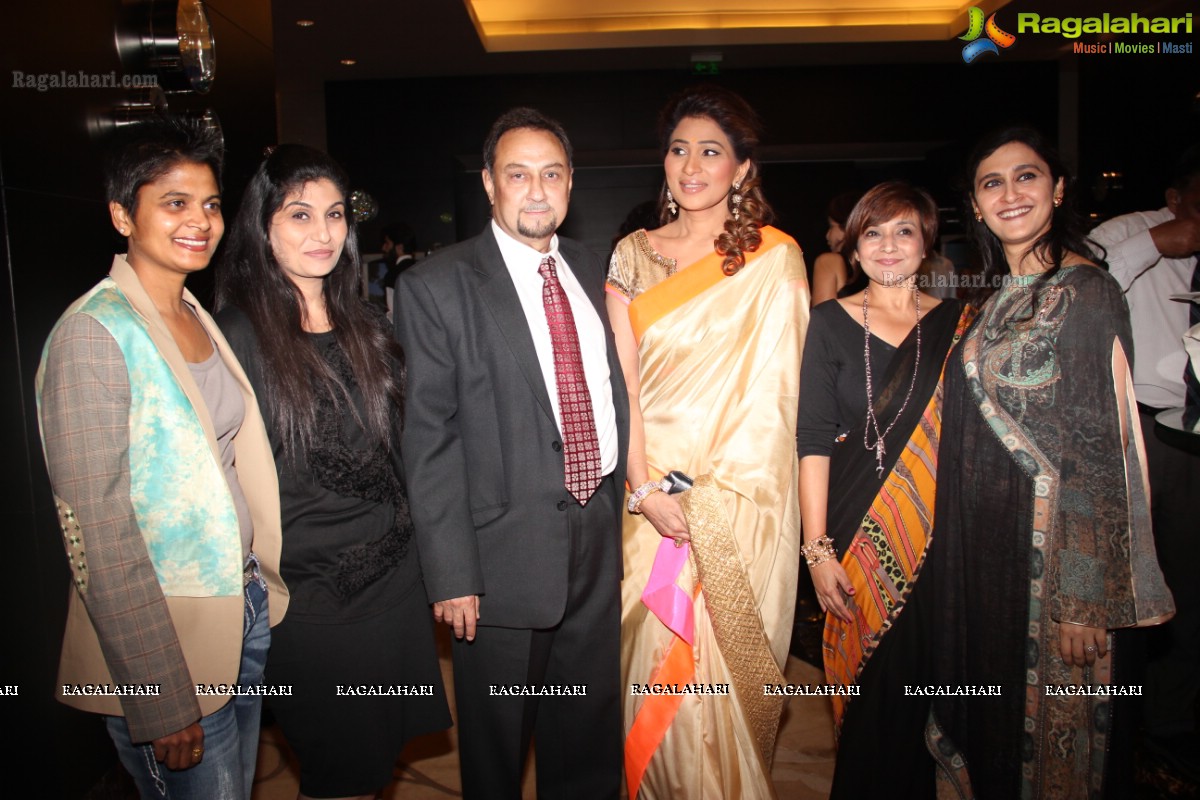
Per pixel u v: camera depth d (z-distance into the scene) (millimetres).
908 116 8930
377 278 6781
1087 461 1614
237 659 1505
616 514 1974
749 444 2055
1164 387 2496
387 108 9039
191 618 1467
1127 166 6227
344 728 1729
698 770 2045
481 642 1854
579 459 1829
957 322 1928
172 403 1428
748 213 2086
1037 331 1682
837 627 2023
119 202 1460
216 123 2518
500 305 1798
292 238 1675
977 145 1797
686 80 8914
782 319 2057
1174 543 2467
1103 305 1628
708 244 2133
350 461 1690
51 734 1846
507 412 1800
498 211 1829
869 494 1930
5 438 1764
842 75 8922
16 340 1772
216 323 1685
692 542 2021
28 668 1822
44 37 1872
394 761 1805
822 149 9594
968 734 1839
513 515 1800
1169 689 2463
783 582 2074
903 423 1907
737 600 2021
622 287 2152
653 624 2092
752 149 2090
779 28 7961
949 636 1837
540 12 8023
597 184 10227
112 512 1338
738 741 2051
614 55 8305
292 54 8031
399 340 1807
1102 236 2600
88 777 1969
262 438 1614
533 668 1883
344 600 1702
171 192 1445
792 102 8945
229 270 1727
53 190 1897
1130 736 1695
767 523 2055
